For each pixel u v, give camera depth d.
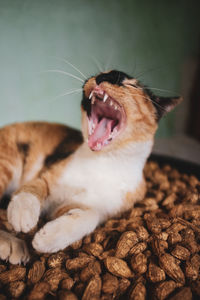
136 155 0.47
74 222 0.39
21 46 0.84
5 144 0.54
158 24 1.01
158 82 1.06
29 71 0.87
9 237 0.39
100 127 0.49
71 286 0.34
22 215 0.38
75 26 0.88
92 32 0.91
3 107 0.87
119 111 0.50
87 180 0.47
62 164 0.50
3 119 0.88
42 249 0.37
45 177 0.48
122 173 0.47
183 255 0.37
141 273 0.36
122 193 0.47
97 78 0.45
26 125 0.58
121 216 0.48
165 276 0.36
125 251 0.38
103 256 0.38
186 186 0.58
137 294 0.33
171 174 0.64
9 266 0.37
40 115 0.92
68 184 0.47
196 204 0.49
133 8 0.95
